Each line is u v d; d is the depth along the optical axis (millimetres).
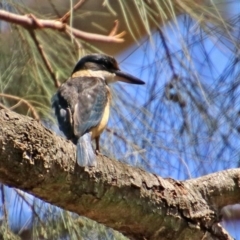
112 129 8102
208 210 6641
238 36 8539
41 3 9609
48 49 8711
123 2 7871
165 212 6387
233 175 6906
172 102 8617
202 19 8172
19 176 5461
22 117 5438
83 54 8438
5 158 5305
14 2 8477
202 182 6777
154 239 6539
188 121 8516
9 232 7453
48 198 5867
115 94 8531
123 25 10789
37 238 7637
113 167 6082
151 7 8469
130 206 6203
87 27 10750
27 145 5371
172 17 7750
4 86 8516
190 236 6574
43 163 5492
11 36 8625
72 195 5895
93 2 10703
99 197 6012
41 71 8781
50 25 8008
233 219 10117
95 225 7656
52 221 7680
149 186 6293
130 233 6539
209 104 8430
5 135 5258
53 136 5617
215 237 6680
